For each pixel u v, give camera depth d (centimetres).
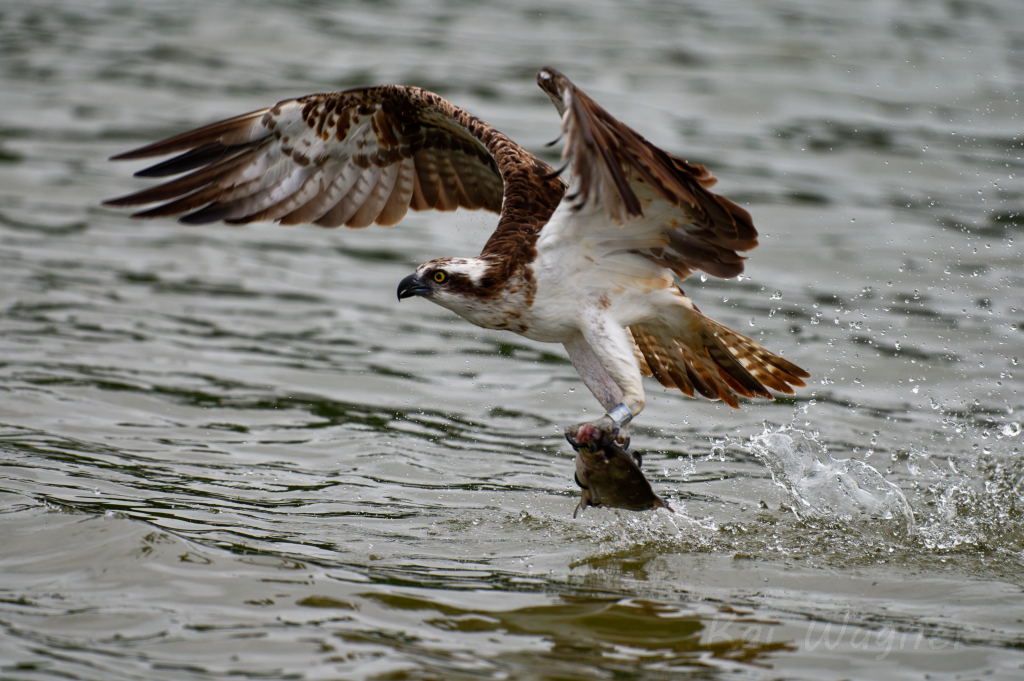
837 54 3162
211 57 3016
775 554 976
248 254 1947
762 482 1162
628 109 2705
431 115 1091
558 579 900
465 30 3369
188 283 1767
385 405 1363
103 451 1145
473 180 1163
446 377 1476
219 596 816
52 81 2767
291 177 1099
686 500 1110
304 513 1031
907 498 1122
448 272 974
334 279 1855
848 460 1202
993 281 1823
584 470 923
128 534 905
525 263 963
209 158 1055
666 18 3559
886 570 945
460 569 912
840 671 747
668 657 759
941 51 3206
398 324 1670
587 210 922
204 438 1216
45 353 1415
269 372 1438
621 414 941
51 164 2259
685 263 991
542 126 2545
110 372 1375
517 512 1066
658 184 824
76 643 733
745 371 1035
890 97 2855
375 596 837
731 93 2839
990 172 2373
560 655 754
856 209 2162
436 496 1102
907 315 1684
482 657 744
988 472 1185
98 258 1839
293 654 732
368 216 1146
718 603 859
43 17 3331
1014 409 1359
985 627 824
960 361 1515
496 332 1670
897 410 1363
